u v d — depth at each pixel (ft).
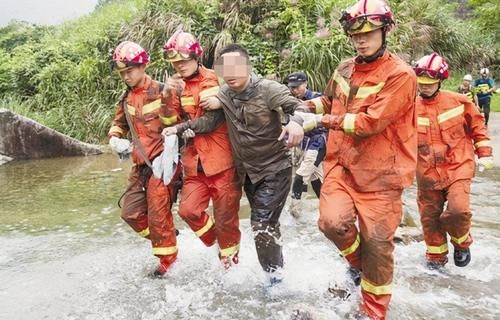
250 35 44.55
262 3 46.24
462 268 14.19
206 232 13.73
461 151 13.74
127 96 13.98
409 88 10.10
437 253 14.10
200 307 11.98
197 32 45.03
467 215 13.39
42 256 16.17
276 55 43.21
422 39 52.11
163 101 13.21
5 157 36.42
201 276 13.80
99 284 13.62
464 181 13.51
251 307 11.89
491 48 72.43
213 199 13.23
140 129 13.75
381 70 10.27
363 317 10.84
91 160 36.17
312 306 11.68
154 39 45.39
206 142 12.95
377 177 10.45
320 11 45.16
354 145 10.61
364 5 10.03
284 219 19.36
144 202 14.12
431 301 12.03
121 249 16.60
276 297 12.37
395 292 12.53
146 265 14.97
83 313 11.91
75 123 43.78
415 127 10.60
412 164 10.52
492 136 40.45
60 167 33.42
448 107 13.73
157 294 12.81
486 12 78.84
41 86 47.60
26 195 25.26
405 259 14.92
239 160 12.66
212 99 12.57
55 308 12.25
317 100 11.73
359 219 10.56
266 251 12.59
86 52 49.67
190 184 13.39
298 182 19.22
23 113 43.91
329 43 41.81
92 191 25.80
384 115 10.04
